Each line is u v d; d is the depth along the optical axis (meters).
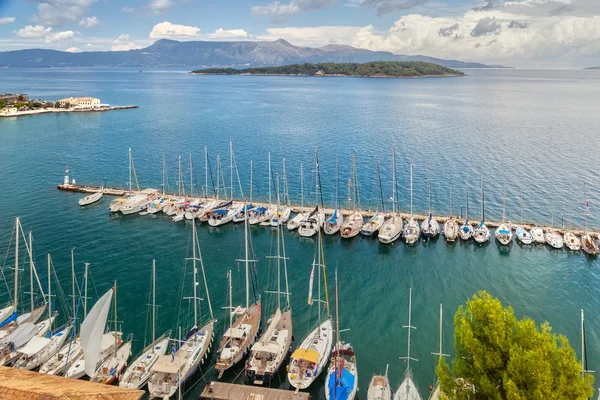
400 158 155.75
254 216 98.00
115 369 48.12
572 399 27.17
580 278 74.25
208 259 81.19
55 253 82.06
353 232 90.19
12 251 82.25
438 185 126.31
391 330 59.53
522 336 30.28
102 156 159.00
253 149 172.50
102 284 70.94
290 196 120.56
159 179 134.75
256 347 49.41
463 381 31.78
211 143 183.12
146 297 67.12
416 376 50.88
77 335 55.47
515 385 27.41
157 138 192.38
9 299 65.62
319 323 60.22
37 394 28.88
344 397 44.03
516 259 81.38
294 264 79.56
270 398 44.06
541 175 133.25
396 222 94.06
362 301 66.94
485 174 134.88
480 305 32.31
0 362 48.50
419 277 74.81
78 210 105.75
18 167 141.88
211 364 51.41
